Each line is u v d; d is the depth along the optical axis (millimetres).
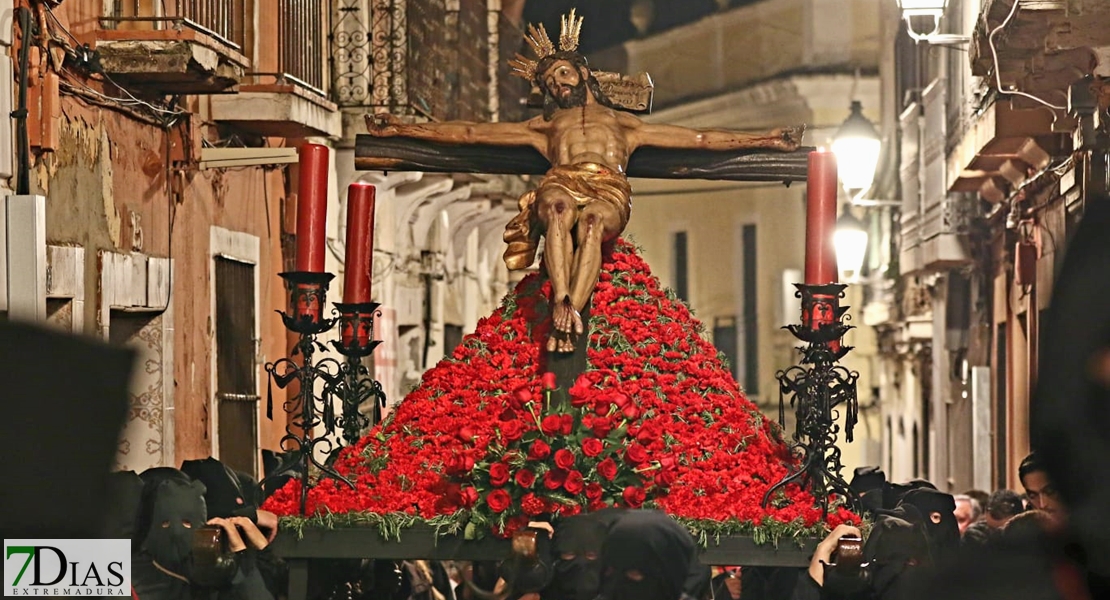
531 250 9703
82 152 13352
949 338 29500
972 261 26219
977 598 2441
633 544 6094
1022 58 15570
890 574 8031
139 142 14844
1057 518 2365
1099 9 13727
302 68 19812
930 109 28234
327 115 19141
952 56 25438
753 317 50875
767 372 50594
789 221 50312
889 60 39656
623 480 8336
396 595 10320
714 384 9312
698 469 8609
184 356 15953
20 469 2340
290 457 10281
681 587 6160
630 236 10000
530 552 7906
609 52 51375
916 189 30578
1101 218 2256
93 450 2383
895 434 42031
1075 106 15398
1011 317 22984
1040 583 2395
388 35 21234
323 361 9070
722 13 49406
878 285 42000
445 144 10266
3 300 11211
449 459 8891
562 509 8227
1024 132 18422
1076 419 2244
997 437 24797
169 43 13906
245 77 18188
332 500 8500
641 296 9594
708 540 8180
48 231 12539
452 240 29594
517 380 9258
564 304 8844
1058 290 2275
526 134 10141
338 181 21047
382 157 10250
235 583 8406
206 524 8227
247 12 18156
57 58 12766
